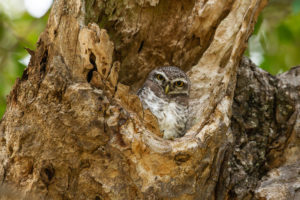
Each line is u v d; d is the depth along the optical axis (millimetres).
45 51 5387
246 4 7164
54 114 5043
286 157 6656
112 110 5148
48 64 5293
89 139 5035
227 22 7312
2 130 5348
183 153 5172
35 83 5191
